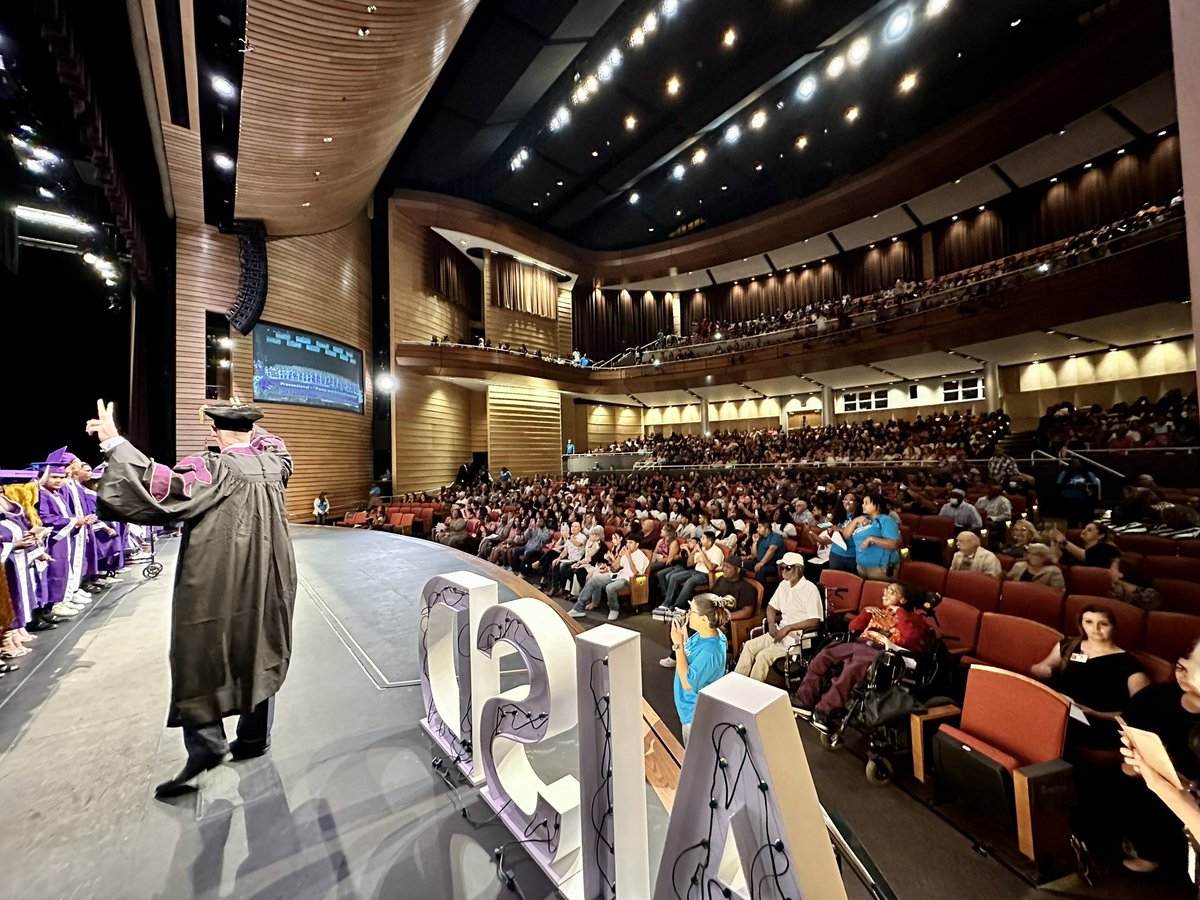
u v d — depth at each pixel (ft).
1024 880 7.45
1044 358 49.88
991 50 43.29
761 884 3.37
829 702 11.09
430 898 4.56
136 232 26.30
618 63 42.47
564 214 65.31
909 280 61.26
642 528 26.66
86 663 9.75
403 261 52.90
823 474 46.96
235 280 35.50
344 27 18.93
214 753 5.85
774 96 49.08
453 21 21.53
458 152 50.08
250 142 24.79
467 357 54.24
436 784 6.14
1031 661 10.52
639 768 4.59
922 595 11.50
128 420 30.50
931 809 9.02
